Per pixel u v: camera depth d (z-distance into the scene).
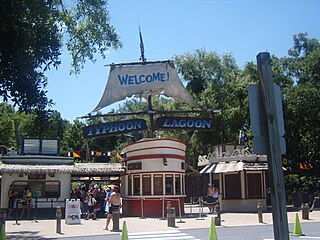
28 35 8.08
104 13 19.38
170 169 23.19
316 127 31.89
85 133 22.83
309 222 18.28
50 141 28.16
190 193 35.25
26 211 24.23
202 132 39.06
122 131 23.09
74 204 19.98
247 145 28.94
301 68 34.84
